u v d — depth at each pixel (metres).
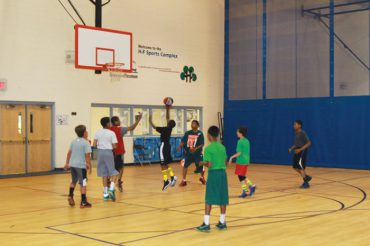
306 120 18.27
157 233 6.68
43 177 14.38
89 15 16.72
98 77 17.06
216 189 6.69
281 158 18.95
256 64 19.73
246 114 20.03
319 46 17.95
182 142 12.08
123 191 11.13
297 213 8.19
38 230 6.95
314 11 18.08
